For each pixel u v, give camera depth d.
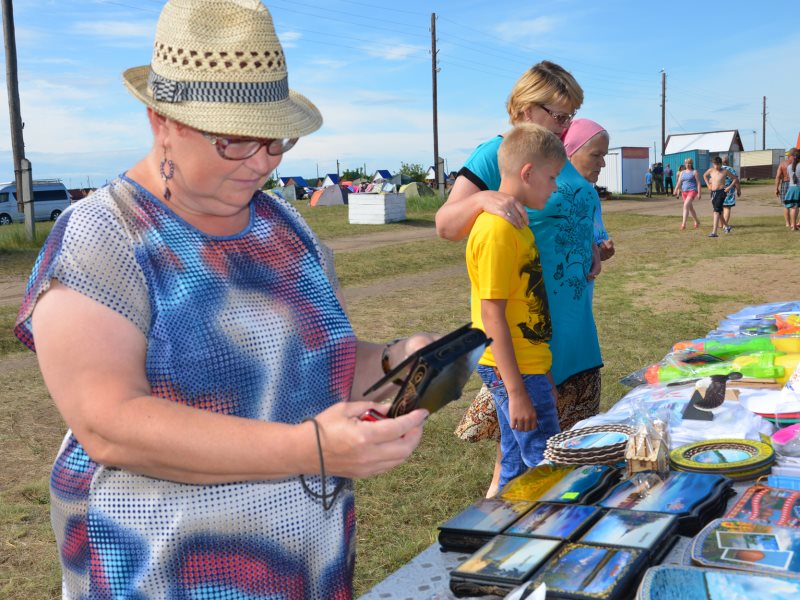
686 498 1.65
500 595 1.37
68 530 1.21
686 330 7.62
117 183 1.19
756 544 1.43
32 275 1.10
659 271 11.71
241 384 1.16
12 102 19.14
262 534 1.20
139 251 1.12
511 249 2.51
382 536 3.54
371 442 0.96
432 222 21.25
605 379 5.82
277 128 1.09
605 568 1.35
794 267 11.41
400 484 4.09
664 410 2.30
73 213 1.12
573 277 2.86
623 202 30.23
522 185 2.60
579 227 2.86
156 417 1.00
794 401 2.29
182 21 1.08
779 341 2.97
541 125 2.87
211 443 0.99
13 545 3.52
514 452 2.85
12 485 4.17
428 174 49.03
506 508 1.69
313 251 1.37
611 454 1.96
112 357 1.05
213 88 1.08
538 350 2.65
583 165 3.11
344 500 1.35
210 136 1.08
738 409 2.25
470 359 1.13
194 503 1.15
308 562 1.27
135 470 1.04
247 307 1.19
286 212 1.38
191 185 1.13
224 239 1.22
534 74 2.84
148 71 1.23
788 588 1.27
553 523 1.57
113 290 1.08
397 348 1.41
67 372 1.03
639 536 1.46
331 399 1.29
